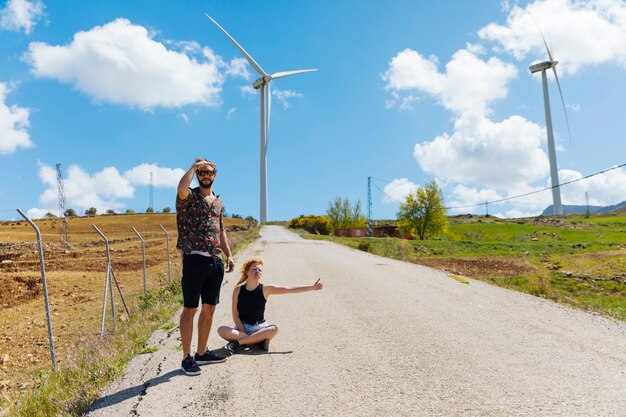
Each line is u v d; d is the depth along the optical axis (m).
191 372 4.55
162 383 4.39
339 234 74.62
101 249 32.66
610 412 3.53
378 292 9.31
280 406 3.80
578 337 5.81
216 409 3.77
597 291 16.92
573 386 4.09
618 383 4.15
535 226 82.19
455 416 3.53
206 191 4.53
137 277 19.45
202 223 4.43
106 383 4.56
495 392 3.98
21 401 4.82
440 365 4.73
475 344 5.50
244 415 3.65
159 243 37.19
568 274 20.67
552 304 8.03
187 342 4.59
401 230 63.94
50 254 28.34
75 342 9.79
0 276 18.62
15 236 50.19
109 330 8.48
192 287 4.44
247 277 5.57
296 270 13.49
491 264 25.31
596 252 31.53
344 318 6.99
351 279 11.29
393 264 15.30
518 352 5.17
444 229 61.75
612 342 5.57
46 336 10.79
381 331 6.17
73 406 4.03
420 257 29.80
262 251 22.30
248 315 5.50
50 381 5.40
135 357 5.34
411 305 7.94
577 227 78.81
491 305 7.93
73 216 89.50
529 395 3.90
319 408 3.74
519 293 9.23
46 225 66.44
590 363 4.75
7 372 8.42
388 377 4.41
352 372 4.57
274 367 4.76
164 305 8.98
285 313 7.42
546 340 5.67
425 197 61.28
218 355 4.96
